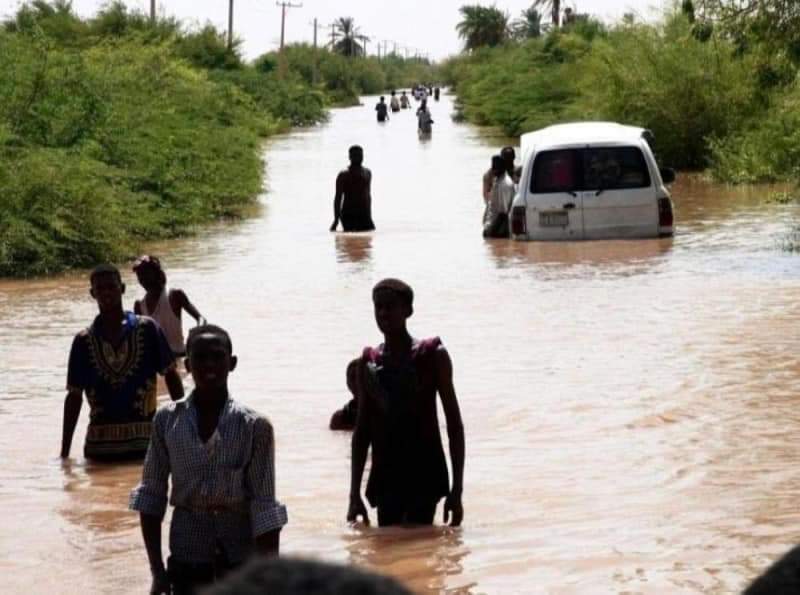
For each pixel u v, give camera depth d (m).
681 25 94.00
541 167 50.09
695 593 14.68
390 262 46.25
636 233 49.81
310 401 25.67
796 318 32.75
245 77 176.62
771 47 46.84
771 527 17.02
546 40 170.25
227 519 13.35
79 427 24.17
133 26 131.75
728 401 24.48
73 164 51.09
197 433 13.23
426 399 17.20
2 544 17.44
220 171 67.56
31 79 61.12
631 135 50.41
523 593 14.82
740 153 79.81
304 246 52.12
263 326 34.00
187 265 47.09
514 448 21.75
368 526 17.56
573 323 33.12
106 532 17.92
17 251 46.72
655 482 19.44
